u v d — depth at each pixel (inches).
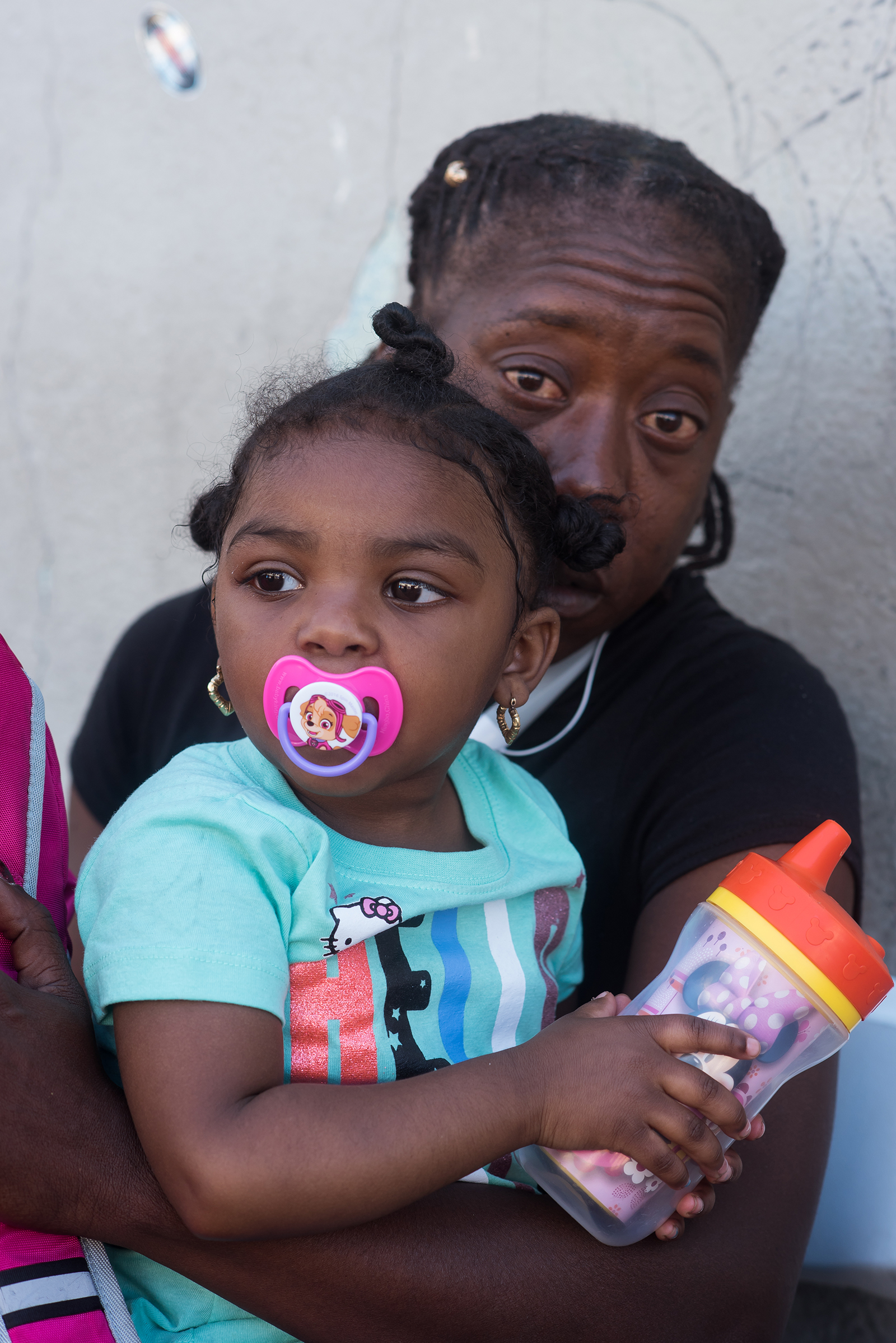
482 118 88.7
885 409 74.0
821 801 50.0
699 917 39.8
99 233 107.4
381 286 93.8
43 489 113.0
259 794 41.6
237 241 100.7
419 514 40.3
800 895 37.1
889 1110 56.5
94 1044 38.3
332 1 94.1
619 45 82.9
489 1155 35.6
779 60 76.9
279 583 40.8
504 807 49.4
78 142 107.6
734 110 79.0
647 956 48.0
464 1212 39.6
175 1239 36.6
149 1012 35.6
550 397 54.1
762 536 80.7
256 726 40.8
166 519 106.7
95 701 74.0
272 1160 33.3
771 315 79.2
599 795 55.6
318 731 38.4
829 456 76.9
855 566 75.7
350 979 41.1
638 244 53.3
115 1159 36.1
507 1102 35.5
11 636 116.6
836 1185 57.2
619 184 54.4
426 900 42.9
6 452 114.3
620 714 57.2
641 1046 36.5
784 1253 41.7
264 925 37.6
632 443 54.7
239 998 35.6
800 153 76.7
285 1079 39.8
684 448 55.7
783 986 37.0
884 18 72.5
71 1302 35.9
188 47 100.8
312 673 38.6
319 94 95.5
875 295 74.2
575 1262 39.2
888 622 74.0
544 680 58.2
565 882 48.2
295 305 98.1
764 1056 37.5
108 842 40.1
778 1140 44.2
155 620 73.0
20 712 42.2
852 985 36.7
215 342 102.3
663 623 60.2
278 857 39.6
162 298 104.8
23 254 111.4
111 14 103.9
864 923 75.1
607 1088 36.0
